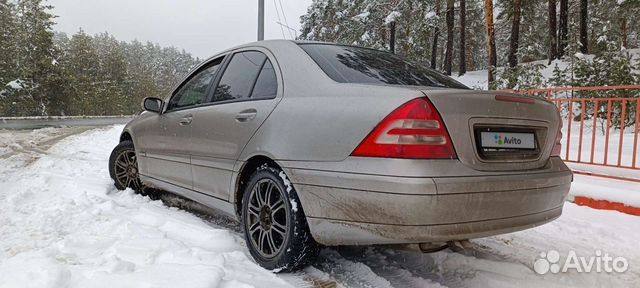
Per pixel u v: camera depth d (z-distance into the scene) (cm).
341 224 234
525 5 2652
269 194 278
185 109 379
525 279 274
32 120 1820
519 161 244
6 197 448
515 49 2381
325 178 236
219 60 374
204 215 404
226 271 258
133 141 462
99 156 784
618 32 2292
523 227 238
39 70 3581
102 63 5541
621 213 419
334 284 260
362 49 340
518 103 248
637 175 483
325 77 269
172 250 285
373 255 309
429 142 212
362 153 223
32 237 319
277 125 270
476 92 235
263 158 286
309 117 254
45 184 511
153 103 419
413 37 2941
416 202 204
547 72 1992
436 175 208
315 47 310
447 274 280
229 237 323
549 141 266
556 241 349
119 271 247
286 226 262
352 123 231
